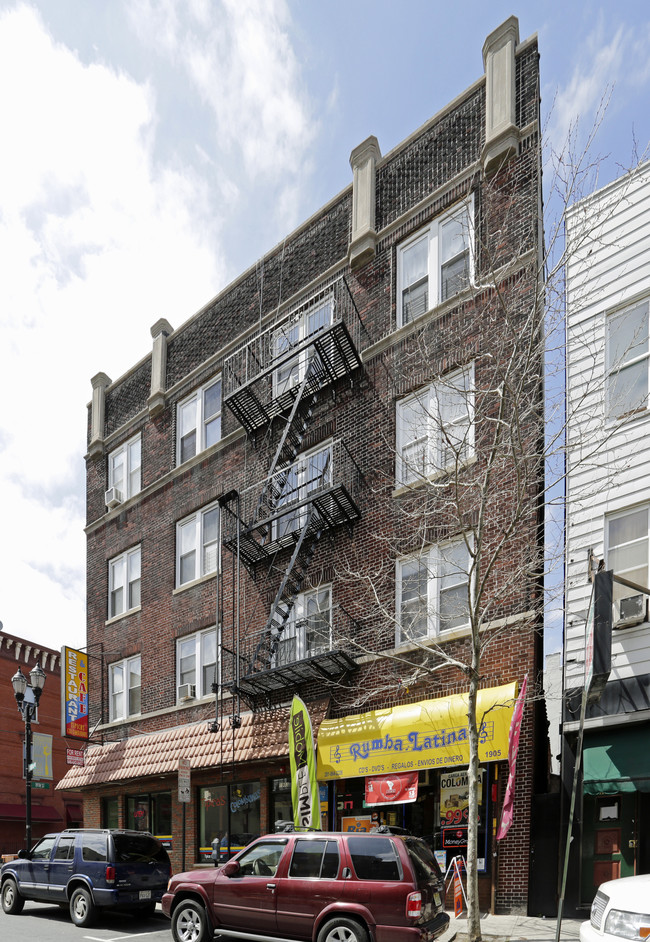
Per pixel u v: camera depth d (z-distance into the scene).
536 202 14.51
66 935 12.02
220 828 18.20
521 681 12.66
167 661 21.27
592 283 13.96
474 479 12.91
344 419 17.53
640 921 6.45
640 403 12.76
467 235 14.94
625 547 12.56
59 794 34.31
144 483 24.00
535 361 12.77
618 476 12.80
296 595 17.58
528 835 12.08
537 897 11.83
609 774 11.45
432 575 13.88
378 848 9.29
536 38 15.34
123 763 20.41
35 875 14.14
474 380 14.39
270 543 17.88
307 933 9.37
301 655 17.16
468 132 16.36
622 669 11.89
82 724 22.12
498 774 12.64
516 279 14.43
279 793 16.94
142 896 13.16
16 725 32.50
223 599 19.84
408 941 8.51
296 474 18.64
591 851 11.84
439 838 13.32
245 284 21.84
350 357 17.42
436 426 13.80
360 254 17.89
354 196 18.55
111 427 26.48
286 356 17.88
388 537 15.73
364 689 15.39
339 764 14.48
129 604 23.64
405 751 13.47
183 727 19.69
